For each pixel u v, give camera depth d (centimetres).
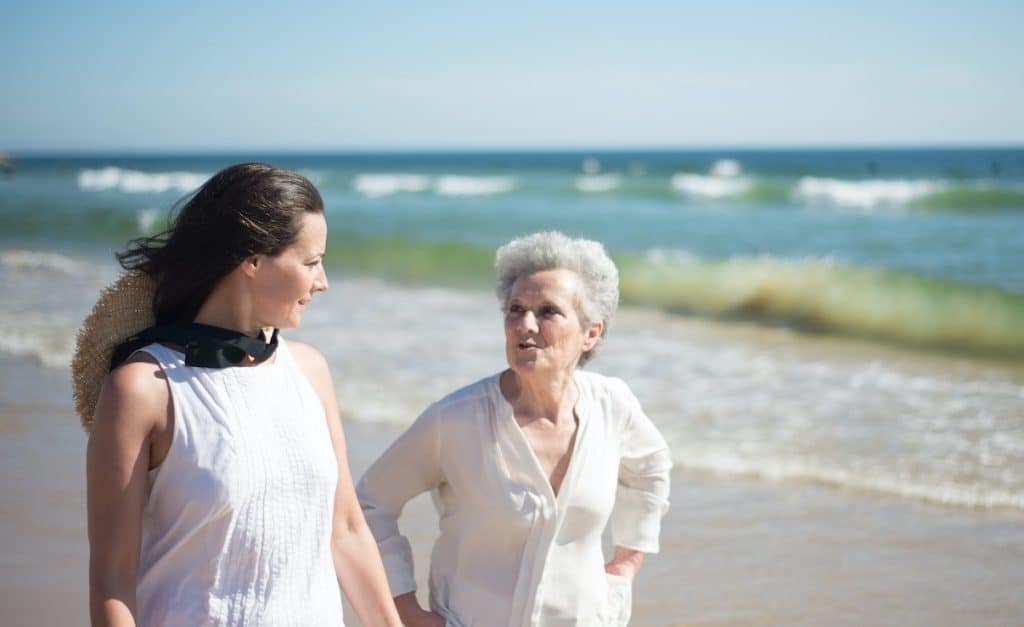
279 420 192
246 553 186
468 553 255
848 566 450
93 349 197
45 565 432
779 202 2938
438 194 3381
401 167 7912
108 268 1525
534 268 257
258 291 193
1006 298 1102
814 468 584
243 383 190
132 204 2769
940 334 1046
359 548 220
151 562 185
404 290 1341
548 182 3809
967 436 653
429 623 254
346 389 747
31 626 373
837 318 1132
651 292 1317
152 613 183
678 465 594
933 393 777
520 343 251
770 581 434
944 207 2723
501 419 253
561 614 250
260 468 186
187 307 193
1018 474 575
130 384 180
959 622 395
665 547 474
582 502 253
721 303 1245
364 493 266
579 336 257
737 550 469
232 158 13300
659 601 414
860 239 2092
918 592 424
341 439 218
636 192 3262
